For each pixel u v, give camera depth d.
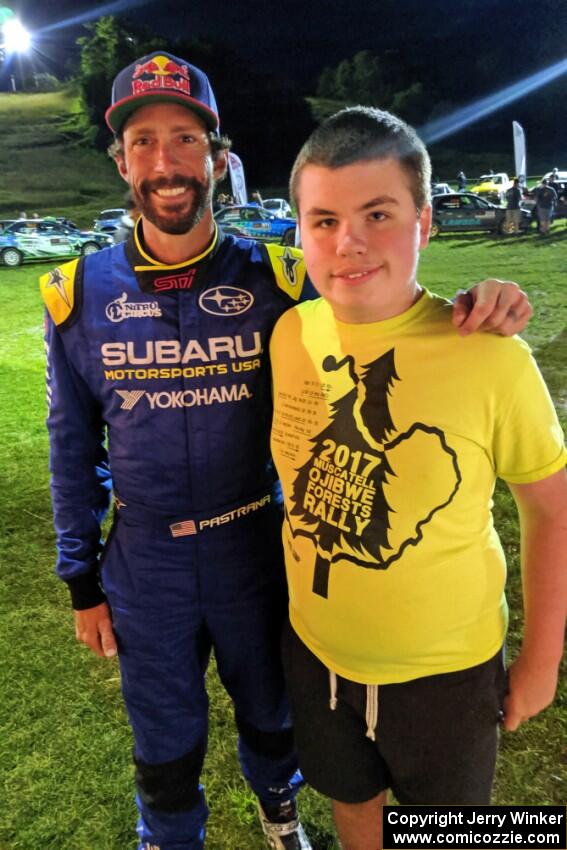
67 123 49.84
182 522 1.45
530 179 38.84
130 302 1.39
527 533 1.24
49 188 39.66
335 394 1.25
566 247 13.59
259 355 1.42
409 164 1.11
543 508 1.20
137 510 1.47
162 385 1.40
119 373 1.40
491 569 1.25
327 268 1.16
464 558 1.20
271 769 1.72
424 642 1.22
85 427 1.51
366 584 1.22
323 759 1.41
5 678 2.50
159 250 1.39
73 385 1.47
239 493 1.47
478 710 1.26
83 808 1.97
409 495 1.17
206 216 1.38
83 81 47.12
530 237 15.48
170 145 1.33
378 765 1.41
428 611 1.21
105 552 1.55
